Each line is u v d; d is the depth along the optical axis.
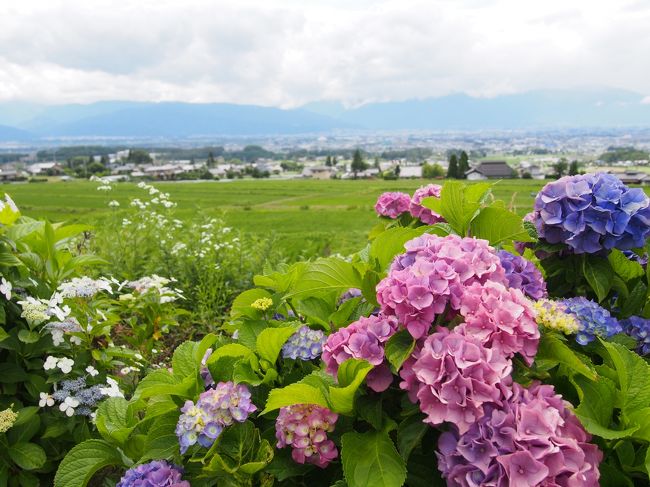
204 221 8.53
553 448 1.71
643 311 3.00
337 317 2.70
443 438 1.90
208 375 2.67
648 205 2.76
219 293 6.83
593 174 2.92
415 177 138.12
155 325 4.83
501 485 1.75
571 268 3.08
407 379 2.00
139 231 7.95
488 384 1.83
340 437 2.20
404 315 2.01
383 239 2.83
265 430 2.39
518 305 1.97
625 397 2.05
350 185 117.06
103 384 3.59
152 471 2.24
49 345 3.47
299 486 2.35
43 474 3.47
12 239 3.77
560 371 2.26
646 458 1.77
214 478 2.22
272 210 70.81
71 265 4.05
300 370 2.56
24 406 3.53
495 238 3.22
